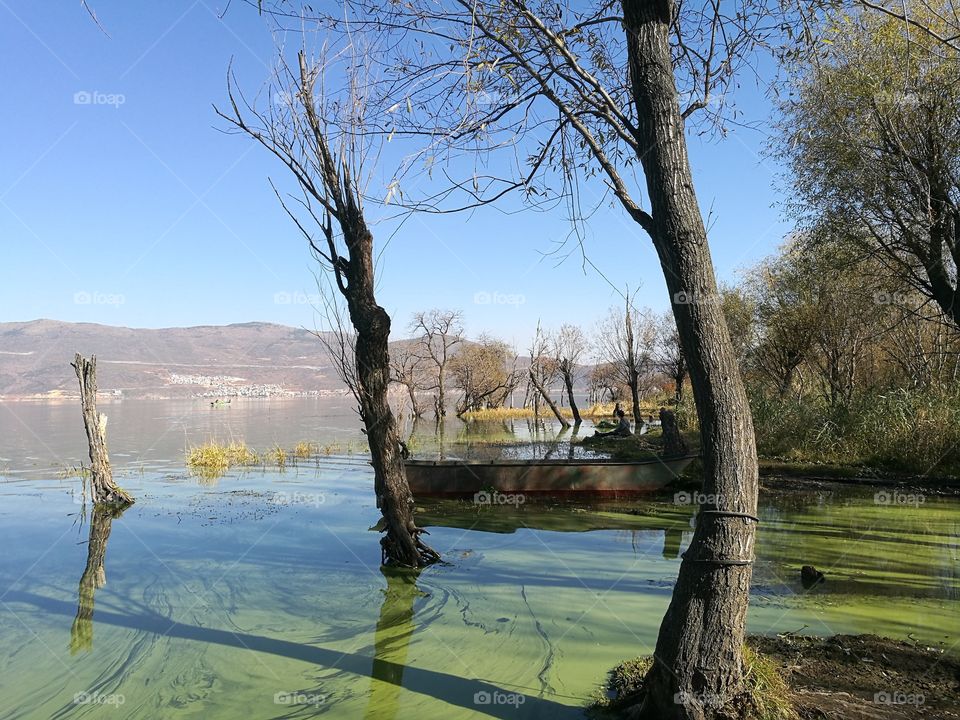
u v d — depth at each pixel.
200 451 22.12
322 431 38.69
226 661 5.92
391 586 8.15
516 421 47.25
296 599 7.71
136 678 5.60
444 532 11.22
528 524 11.84
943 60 11.86
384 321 8.94
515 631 6.44
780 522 11.27
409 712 4.77
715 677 3.81
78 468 20.44
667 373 37.38
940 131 13.21
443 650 6.02
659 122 4.08
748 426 3.96
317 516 12.75
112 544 10.58
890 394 17.70
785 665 4.76
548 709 4.69
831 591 7.25
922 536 10.20
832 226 15.66
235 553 9.91
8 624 6.95
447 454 23.77
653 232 4.17
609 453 23.12
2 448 27.98
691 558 3.93
